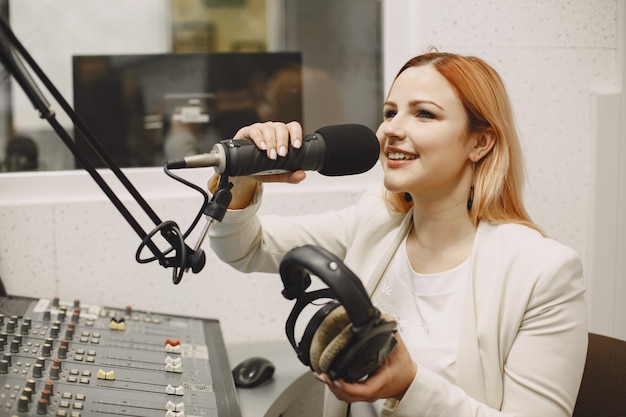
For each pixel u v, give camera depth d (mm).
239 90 2094
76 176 1917
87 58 1989
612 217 2117
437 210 1336
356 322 899
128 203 1891
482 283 1271
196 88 2062
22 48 980
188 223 1931
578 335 1218
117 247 1892
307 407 1995
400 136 1259
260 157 1137
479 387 1219
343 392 1016
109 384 1254
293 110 2150
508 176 1344
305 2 2213
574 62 2074
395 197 1449
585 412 1442
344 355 925
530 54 2047
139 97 2025
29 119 2068
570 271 1225
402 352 1078
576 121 2096
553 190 2107
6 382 1170
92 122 2006
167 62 2035
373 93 2203
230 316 1966
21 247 1839
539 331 1214
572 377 1203
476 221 1336
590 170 2115
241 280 1960
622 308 2143
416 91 1259
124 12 2348
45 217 1845
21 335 1370
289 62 2133
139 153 2035
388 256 1416
